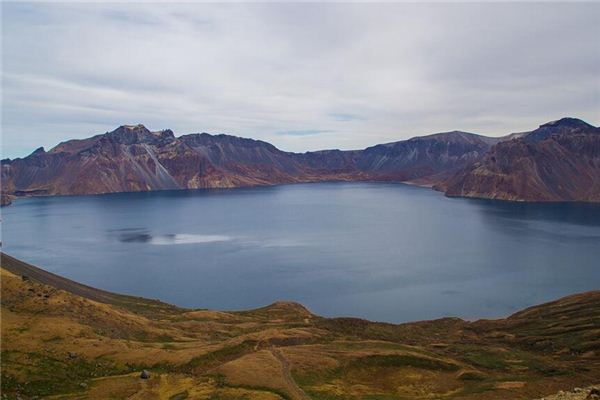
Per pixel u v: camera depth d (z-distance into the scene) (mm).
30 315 119875
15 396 84000
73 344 107250
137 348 113188
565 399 57281
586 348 143625
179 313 179250
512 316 187000
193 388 93938
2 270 148750
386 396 99438
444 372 120688
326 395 95750
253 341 129625
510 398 98625
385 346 135250
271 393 92562
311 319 172500
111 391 90312
